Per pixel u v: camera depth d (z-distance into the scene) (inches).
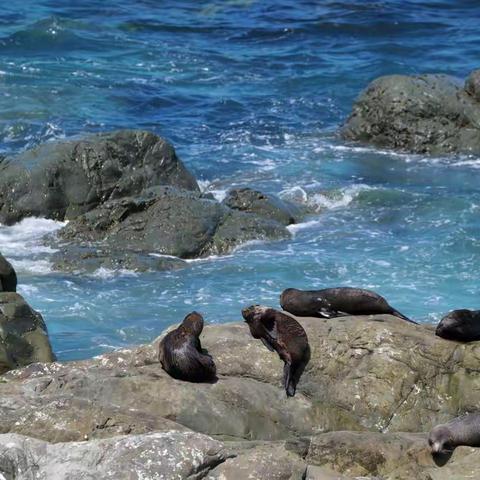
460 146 2256.4
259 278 1552.7
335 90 2719.0
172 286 1523.1
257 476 690.8
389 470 809.5
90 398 888.9
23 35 3083.2
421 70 2903.5
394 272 1568.7
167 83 2726.4
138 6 3609.7
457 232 1736.0
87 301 1461.6
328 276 1557.6
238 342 970.7
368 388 936.9
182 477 679.7
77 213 1833.2
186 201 1738.4
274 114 2513.5
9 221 1802.4
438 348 956.6
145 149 1925.4
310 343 962.7
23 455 690.2
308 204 1905.8
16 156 1894.7
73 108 2477.9
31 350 1109.7
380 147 2300.7
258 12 3540.8
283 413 911.7
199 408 888.3
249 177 2073.1
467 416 837.2
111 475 673.0
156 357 976.9
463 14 3548.2
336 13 3503.9
